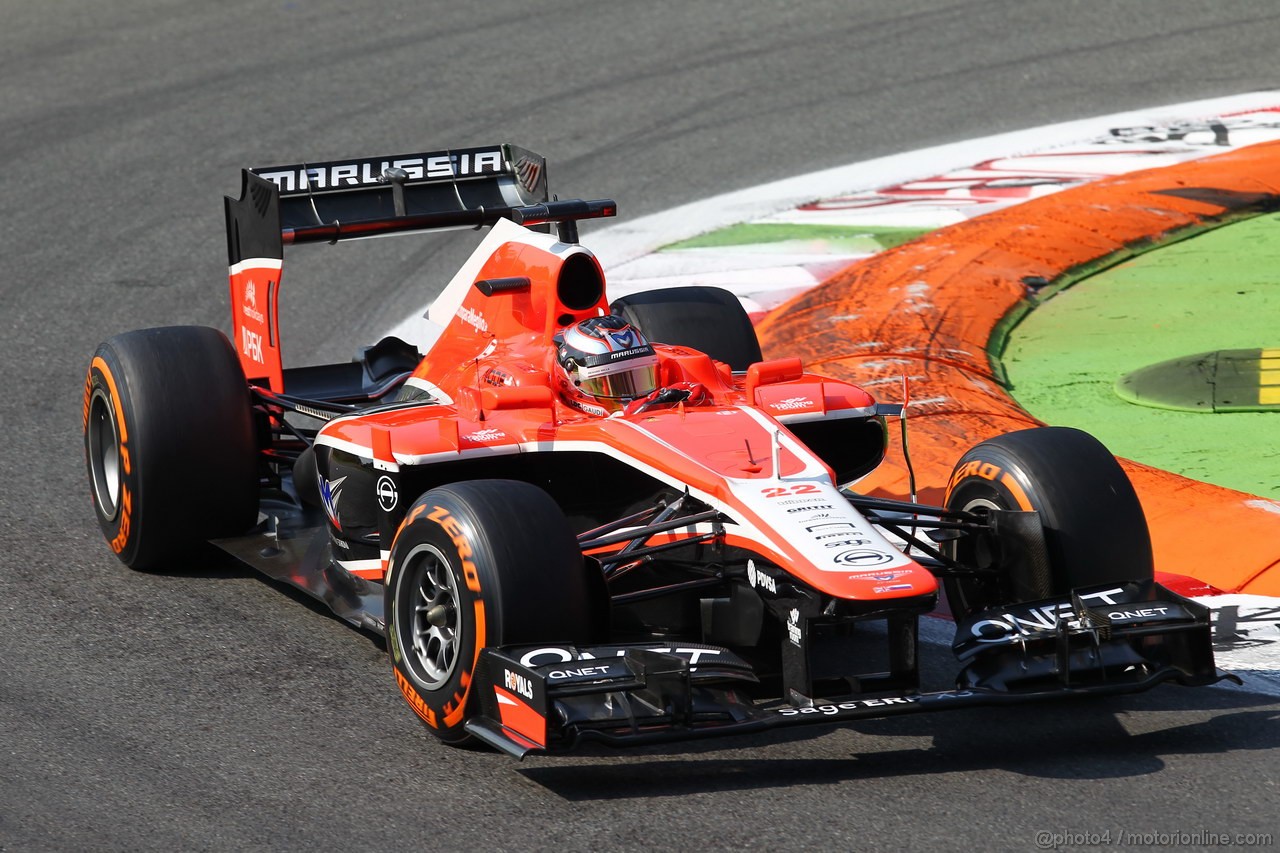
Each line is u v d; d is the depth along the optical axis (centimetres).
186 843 1702
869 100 6306
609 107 6347
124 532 2562
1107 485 2072
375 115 6331
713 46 7194
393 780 1866
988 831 1705
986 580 2131
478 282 2381
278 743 1975
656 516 2134
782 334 3850
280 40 7600
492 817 1764
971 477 2194
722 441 2097
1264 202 4800
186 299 4434
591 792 1828
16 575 2591
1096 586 1986
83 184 5566
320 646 2311
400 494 2159
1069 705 2083
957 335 3775
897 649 1903
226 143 6019
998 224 4641
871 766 1891
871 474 2970
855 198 5097
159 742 1972
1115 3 7519
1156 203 4803
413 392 2566
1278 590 2384
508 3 8106
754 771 1883
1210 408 3272
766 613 2003
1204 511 2672
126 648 2294
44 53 7525
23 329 4191
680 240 4738
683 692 1772
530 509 1909
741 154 5684
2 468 3172
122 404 2502
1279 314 3872
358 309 4359
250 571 2642
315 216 2927
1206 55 6700
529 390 2186
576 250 2344
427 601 2005
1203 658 1930
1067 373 3569
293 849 1689
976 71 6631
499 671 1811
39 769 1888
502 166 3105
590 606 1922
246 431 2566
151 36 7775
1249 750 1916
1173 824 1716
